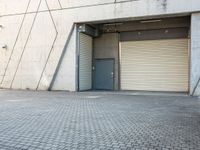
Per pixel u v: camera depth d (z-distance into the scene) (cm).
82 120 584
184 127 513
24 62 1548
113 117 625
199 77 1173
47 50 1477
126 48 1566
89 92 1375
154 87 1495
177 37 1442
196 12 1172
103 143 397
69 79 1423
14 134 453
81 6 1388
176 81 1445
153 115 657
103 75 1605
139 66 1534
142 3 1253
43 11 1492
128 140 415
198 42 1170
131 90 1530
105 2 1330
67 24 1424
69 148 372
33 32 1522
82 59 1482
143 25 1501
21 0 1562
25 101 963
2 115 650
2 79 1619
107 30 1584
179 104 888
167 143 398
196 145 388
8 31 1605
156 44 1492
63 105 850
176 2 1194
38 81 1502
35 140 414
